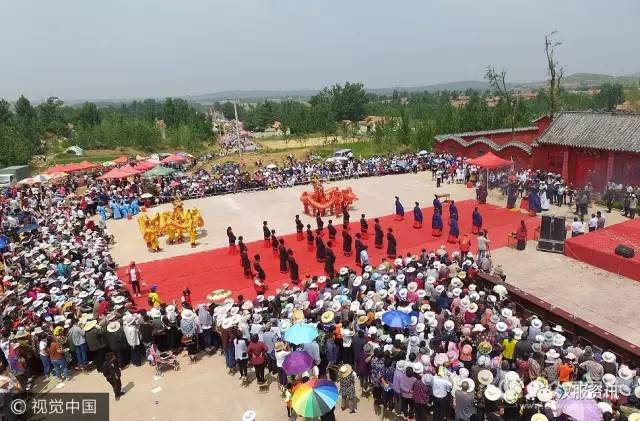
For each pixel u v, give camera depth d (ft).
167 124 387.34
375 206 113.19
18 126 286.87
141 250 90.79
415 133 212.43
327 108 380.78
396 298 52.47
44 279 65.82
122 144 298.97
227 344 49.47
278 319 51.70
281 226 100.63
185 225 92.53
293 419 41.32
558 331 47.65
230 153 270.26
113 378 45.60
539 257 78.33
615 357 42.04
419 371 38.58
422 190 127.85
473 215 89.97
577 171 115.44
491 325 45.93
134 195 126.52
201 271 79.20
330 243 88.07
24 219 104.83
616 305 60.95
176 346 54.75
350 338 46.37
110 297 58.90
